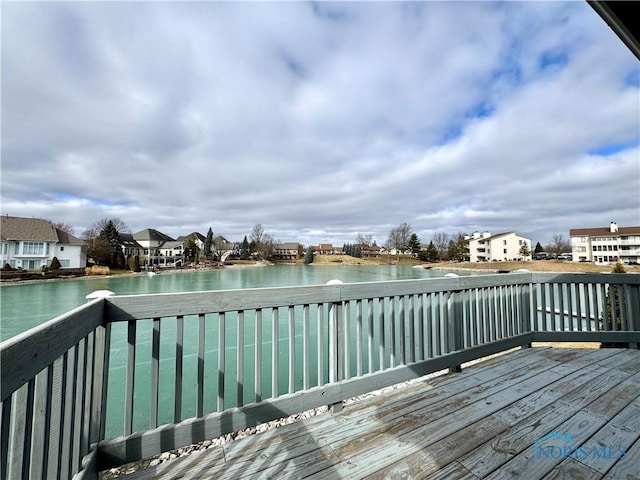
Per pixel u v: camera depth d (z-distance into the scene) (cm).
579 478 120
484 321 275
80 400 111
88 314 112
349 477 124
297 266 5119
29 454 78
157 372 144
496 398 192
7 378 59
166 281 2500
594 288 305
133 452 133
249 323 934
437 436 152
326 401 182
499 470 125
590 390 201
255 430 295
